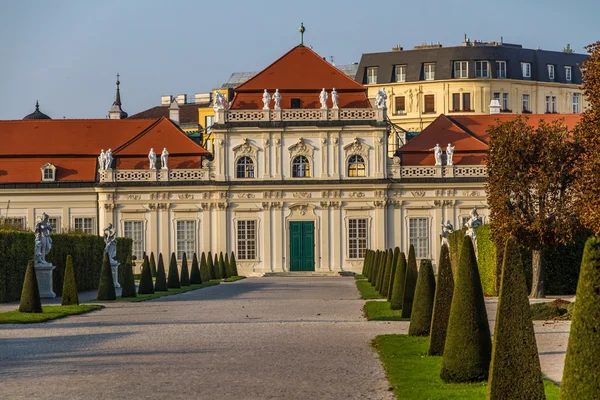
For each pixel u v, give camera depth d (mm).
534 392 22250
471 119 126125
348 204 118938
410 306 49250
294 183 118375
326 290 82000
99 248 90375
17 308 59438
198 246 119062
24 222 115375
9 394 27438
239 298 70500
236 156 118938
